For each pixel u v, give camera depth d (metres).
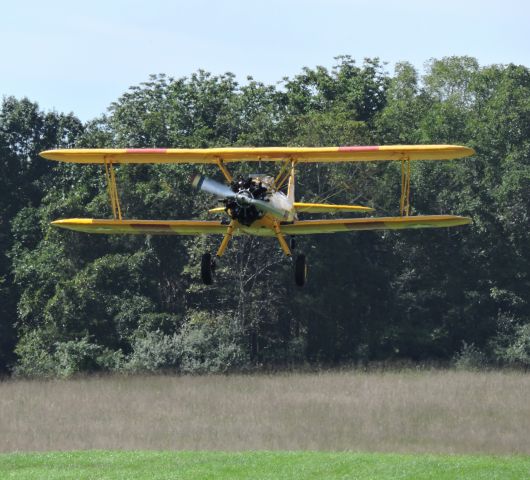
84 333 136.75
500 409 82.75
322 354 145.38
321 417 79.81
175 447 69.50
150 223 63.69
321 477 53.56
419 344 146.75
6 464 59.31
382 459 59.59
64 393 95.31
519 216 150.12
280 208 60.66
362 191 143.75
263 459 59.59
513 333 145.62
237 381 105.00
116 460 59.78
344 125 143.12
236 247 138.88
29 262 147.50
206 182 59.62
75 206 147.50
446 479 52.97
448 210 152.75
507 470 55.47
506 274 150.38
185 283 148.38
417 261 152.62
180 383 104.00
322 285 145.62
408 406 84.06
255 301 140.00
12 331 151.38
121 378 112.19
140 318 138.00
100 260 140.38
